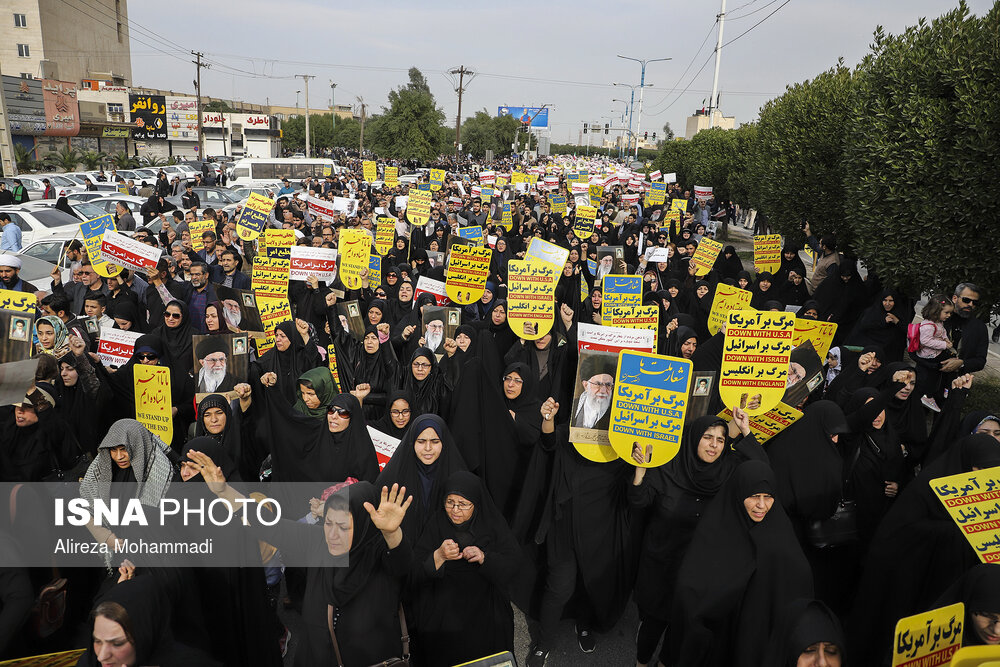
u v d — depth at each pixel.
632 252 14.07
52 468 4.14
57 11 59.81
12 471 3.94
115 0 70.06
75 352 5.13
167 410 4.70
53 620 3.35
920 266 8.02
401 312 8.34
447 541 3.30
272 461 4.70
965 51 7.57
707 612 3.47
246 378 4.88
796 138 12.38
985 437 3.73
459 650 3.55
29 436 4.02
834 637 2.69
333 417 4.30
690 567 3.55
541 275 6.02
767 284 10.27
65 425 4.30
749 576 3.44
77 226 15.06
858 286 9.45
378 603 3.22
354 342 6.48
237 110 96.19
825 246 10.38
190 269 8.22
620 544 4.29
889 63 8.66
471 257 8.01
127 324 6.78
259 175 34.66
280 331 6.11
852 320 9.53
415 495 3.90
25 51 57.03
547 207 21.70
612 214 19.86
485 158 81.44
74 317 6.79
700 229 17.88
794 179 12.46
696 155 29.08
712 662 3.58
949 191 7.59
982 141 7.23
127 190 23.41
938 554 3.65
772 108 14.76
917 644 2.43
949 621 2.48
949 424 4.91
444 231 14.88
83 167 38.50
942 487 3.14
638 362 3.96
